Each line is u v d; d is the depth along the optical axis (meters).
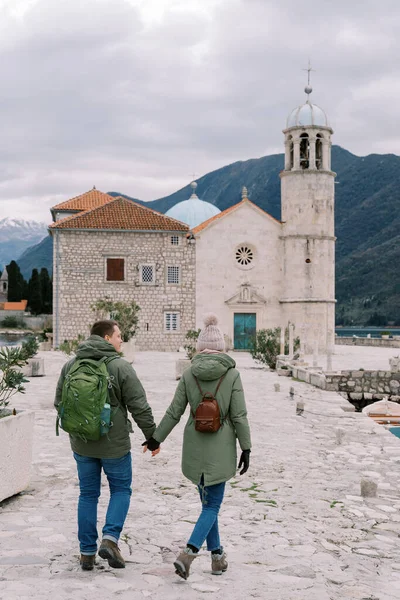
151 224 51.44
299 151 52.00
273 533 7.41
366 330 188.50
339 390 27.44
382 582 5.98
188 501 8.74
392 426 21.41
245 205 52.91
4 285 149.88
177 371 27.19
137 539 6.90
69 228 50.06
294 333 51.41
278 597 5.37
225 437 5.90
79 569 5.82
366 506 8.90
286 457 12.20
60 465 10.59
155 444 6.11
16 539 6.65
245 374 31.69
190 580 5.69
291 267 51.91
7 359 8.84
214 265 52.56
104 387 5.78
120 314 40.69
